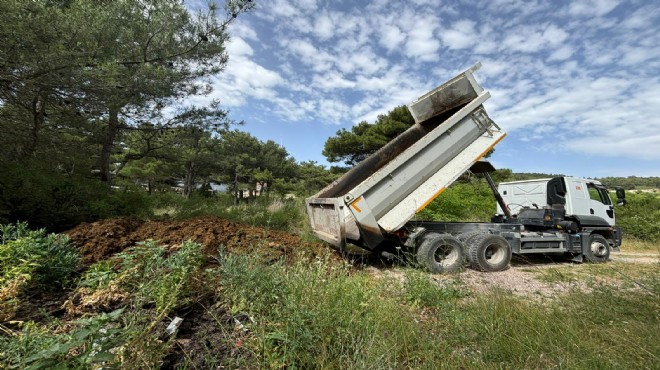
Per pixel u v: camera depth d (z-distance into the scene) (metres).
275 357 2.17
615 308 3.35
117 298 2.85
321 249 5.47
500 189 9.76
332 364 2.15
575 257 7.67
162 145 15.09
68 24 5.89
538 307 3.36
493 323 2.92
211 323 2.75
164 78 8.59
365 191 5.27
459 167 5.91
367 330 2.49
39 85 6.15
